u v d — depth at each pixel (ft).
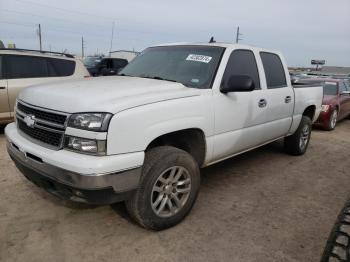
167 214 10.66
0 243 9.73
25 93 11.10
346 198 14.28
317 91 20.47
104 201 9.05
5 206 11.93
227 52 13.12
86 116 8.77
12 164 16.20
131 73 14.23
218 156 12.91
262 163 18.54
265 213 12.40
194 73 12.64
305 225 11.67
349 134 30.63
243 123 13.60
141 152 9.43
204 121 11.53
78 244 9.87
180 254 9.60
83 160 8.57
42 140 9.77
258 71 14.78
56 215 11.46
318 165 18.90
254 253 9.84
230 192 14.17
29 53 22.40
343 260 6.20
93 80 12.13
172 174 10.53
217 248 9.97
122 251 9.62
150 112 9.62
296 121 18.44
